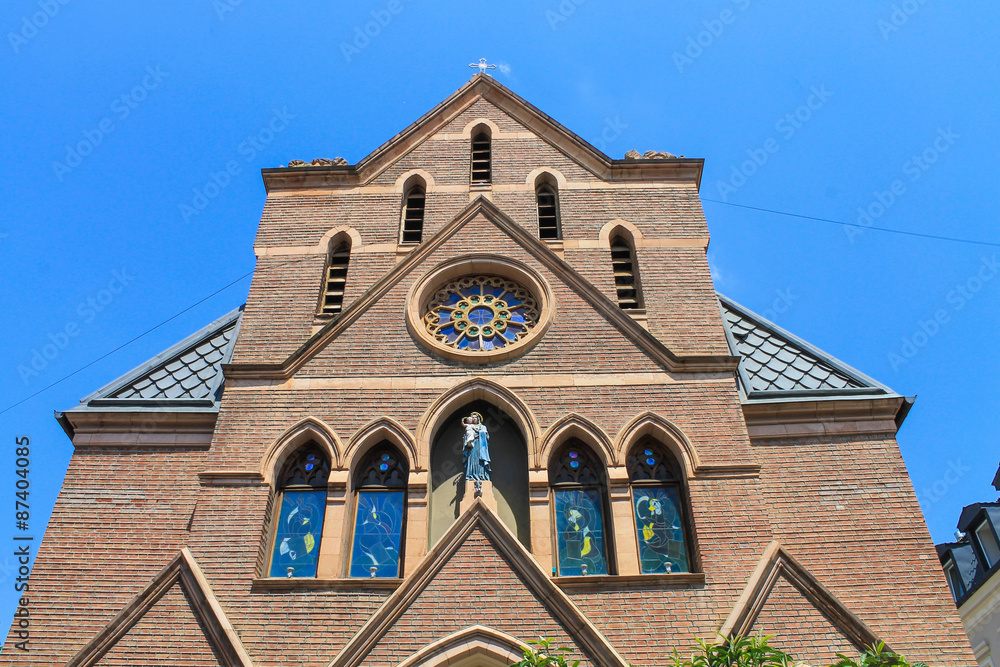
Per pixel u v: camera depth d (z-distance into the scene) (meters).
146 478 18.05
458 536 15.77
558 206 22.17
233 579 15.92
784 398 18.88
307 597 15.64
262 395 18.36
